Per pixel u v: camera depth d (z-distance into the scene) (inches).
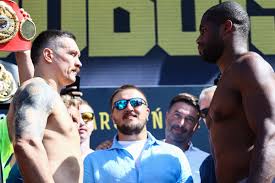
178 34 244.8
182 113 179.9
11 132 121.5
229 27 121.0
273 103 108.6
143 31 245.0
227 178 114.7
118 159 149.9
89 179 147.9
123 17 245.8
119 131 155.8
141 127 154.9
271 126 106.8
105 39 244.1
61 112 122.4
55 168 119.7
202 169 155.1
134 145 153.0
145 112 156.4
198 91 233.8
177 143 180.9
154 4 246.4
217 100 117.5
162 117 232.1
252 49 245.3
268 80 111.1
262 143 105.7
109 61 242.2
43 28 244.2
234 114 115.3
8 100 151.1
